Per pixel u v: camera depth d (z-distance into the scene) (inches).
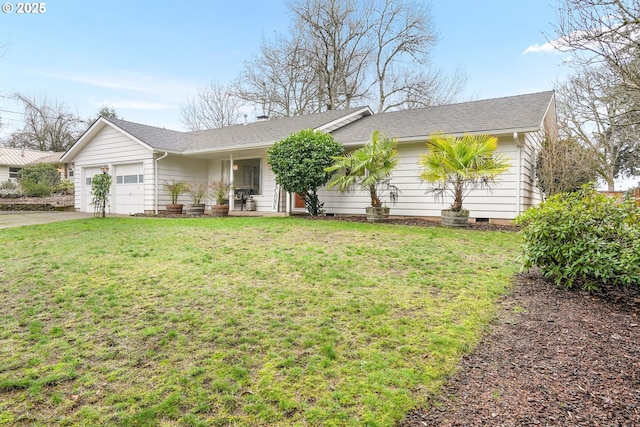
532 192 412.8
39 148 1320.1
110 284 174.2
